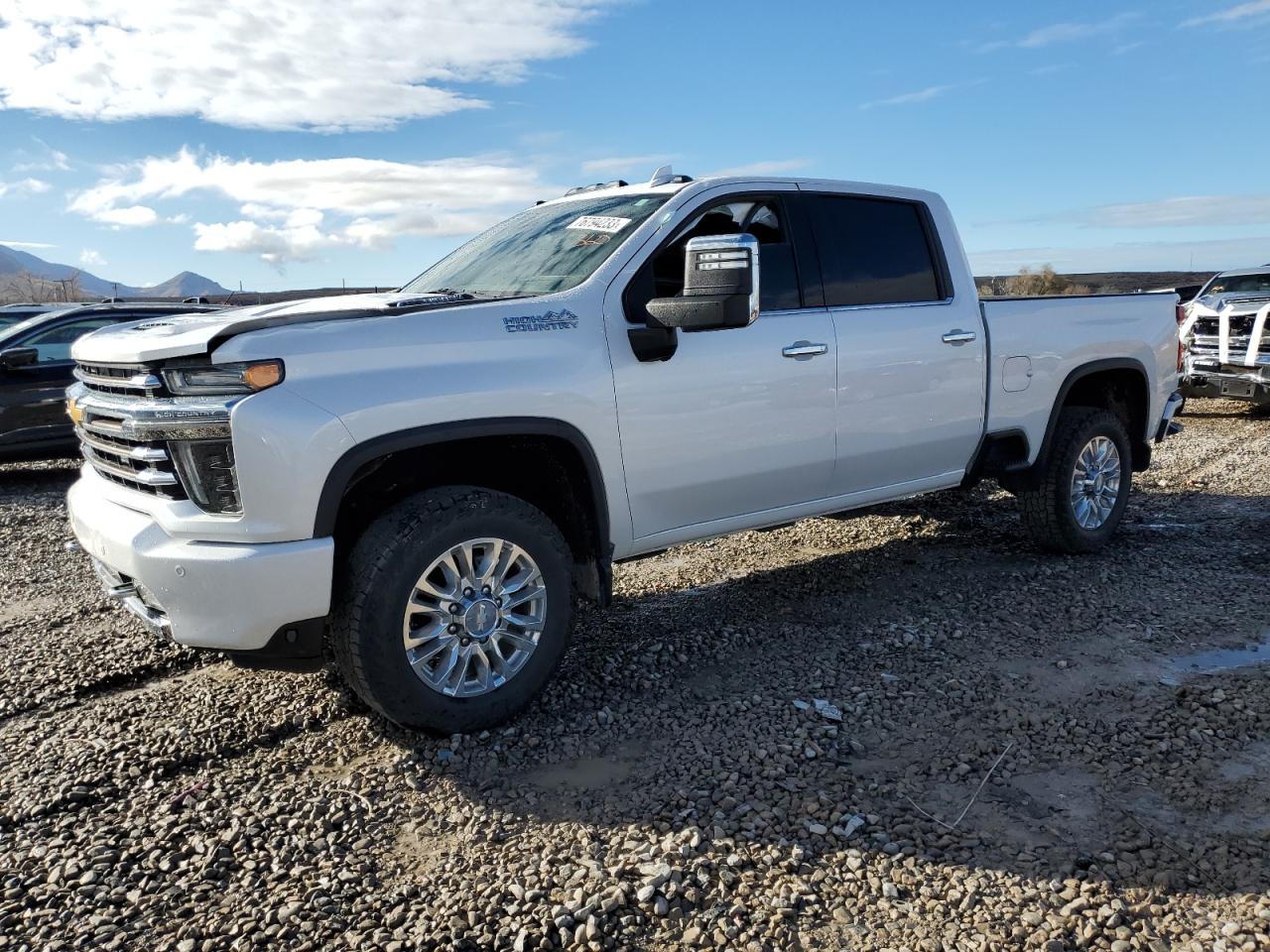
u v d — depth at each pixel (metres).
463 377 3.20
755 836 2.69
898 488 4.75
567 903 2.39
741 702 3.58
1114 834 2.68
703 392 3.83
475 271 4.27
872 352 4.40
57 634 4.46
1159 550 5.59
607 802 2.89
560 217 4.35
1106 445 5.49
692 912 2.37
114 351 3.15
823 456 4.30
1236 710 3.40
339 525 3.32
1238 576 5.03
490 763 3.15
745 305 3.32
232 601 2.90
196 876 2.53
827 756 3.16
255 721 3.46
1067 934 2.27
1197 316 11.20
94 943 2.27
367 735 3.36
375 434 3.03
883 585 5.05
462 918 2.35
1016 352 5.02
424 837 2.74
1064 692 3.64
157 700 3.67
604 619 4.61
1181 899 2.39
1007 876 2.50
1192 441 9.61
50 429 8.88
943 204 4.92
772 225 4.22
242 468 2.88
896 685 3.74
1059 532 5.36
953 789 2.95
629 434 3.64
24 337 8.92
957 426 4.82
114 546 3.11
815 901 2.41
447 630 3.24
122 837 2.72
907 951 2.23
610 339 3.61
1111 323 5.53
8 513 7.36
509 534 3.32
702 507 4.00
